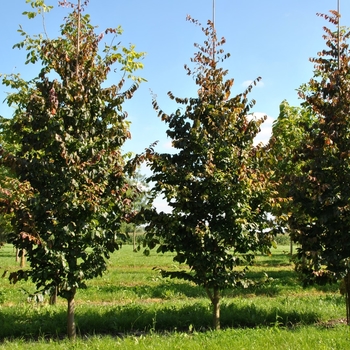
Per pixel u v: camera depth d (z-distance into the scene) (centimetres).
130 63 1138
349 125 899
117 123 845
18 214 756
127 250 4722
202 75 918
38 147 808
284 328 873
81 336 872
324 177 884
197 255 845
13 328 890
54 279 789
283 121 1486
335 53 948
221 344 685
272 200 837
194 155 873
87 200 750
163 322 955
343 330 780
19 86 1083
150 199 862
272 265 2358
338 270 873
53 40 955
